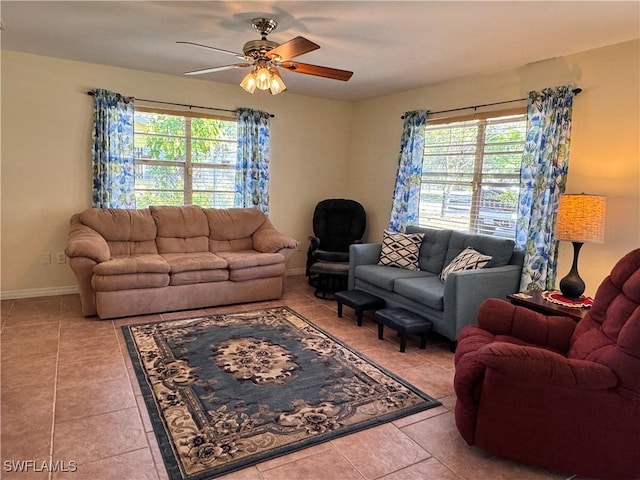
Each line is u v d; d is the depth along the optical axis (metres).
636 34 2.92
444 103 4.54
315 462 1.99
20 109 4.14
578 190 3.38
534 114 3.58
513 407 1.93
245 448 2.06
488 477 1.93
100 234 4.23
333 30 3.05
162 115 4.80
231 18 2.91
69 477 1.83
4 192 4.17
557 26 2.82
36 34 3.40
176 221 4.68
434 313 3.46
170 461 1.95
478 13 2.66
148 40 3.48
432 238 4.38
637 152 3.04
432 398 2.60
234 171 5.30
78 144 4.42
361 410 2.44
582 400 1.85
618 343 1.84
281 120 5.48
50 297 4.39
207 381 2.72
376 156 5.55
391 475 1.92
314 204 5.91
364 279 4.30
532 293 3.18
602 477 1.90
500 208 4.05
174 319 3.86
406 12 2.69
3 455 1.95
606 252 3.23
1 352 3.05
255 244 4.97
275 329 3.70
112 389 2.58
